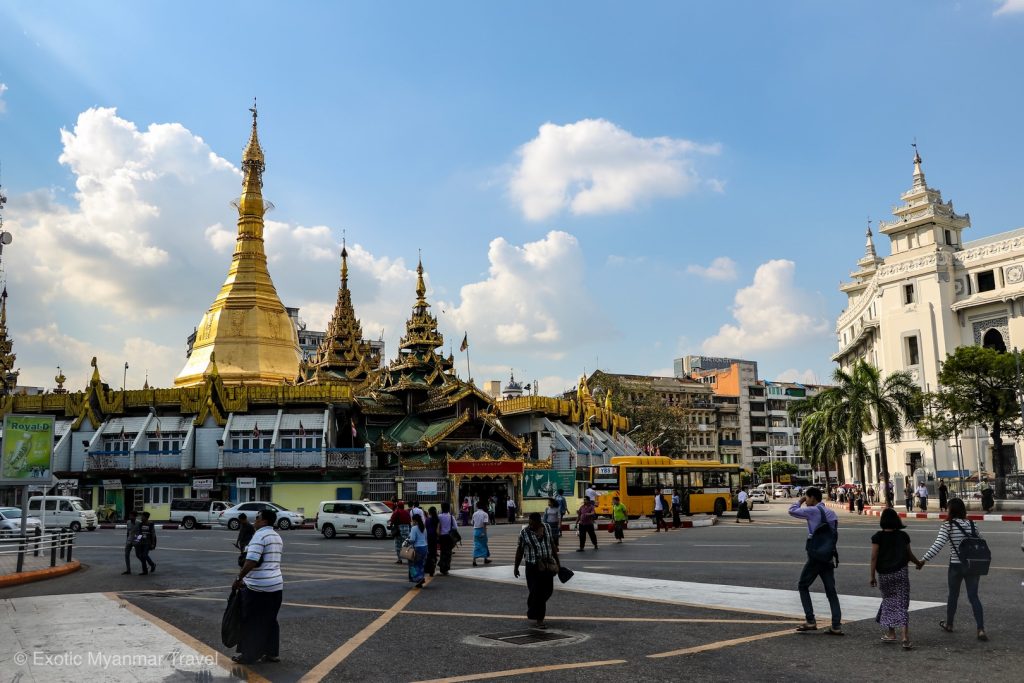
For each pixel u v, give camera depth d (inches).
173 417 2395.4
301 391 2352.4
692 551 1069.1
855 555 924.6
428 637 488.7
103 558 1145.4
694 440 4891.7
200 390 2367.1
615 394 3735.2
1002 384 2011.6
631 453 3102.9
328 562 1050.7
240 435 2317.9
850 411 2253.9
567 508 2431.1
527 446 2412.6
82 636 490.0
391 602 653.3
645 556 1013.8
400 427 2500.0
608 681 365.1
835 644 434.3
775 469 4928.6
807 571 470.9
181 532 1814.7
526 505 2368.4
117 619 559.2
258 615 412.8
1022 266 2642.7
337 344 3011.8
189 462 2278.5
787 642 442.9
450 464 2246.6
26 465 1068.5
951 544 452.8
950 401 2046.0
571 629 503.8
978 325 2763.3
